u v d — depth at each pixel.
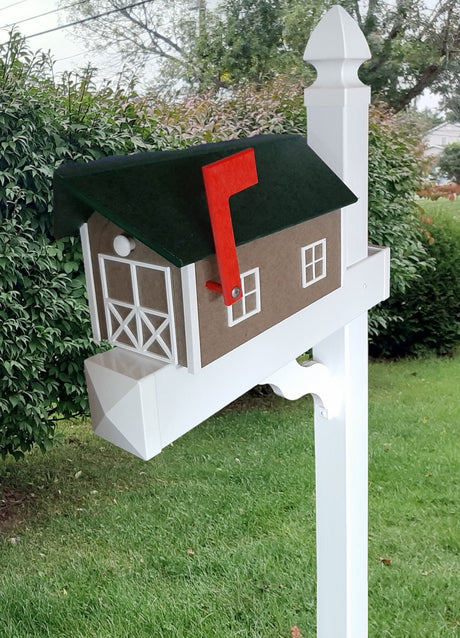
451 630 2.39
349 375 1.27
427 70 5.46
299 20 5.70
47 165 3.19
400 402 4.40
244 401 4.57
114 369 0.81
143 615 2.55
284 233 0.93
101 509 3.38
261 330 0.92
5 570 2.94
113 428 0.83
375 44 5.53
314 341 1.07
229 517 3.18
